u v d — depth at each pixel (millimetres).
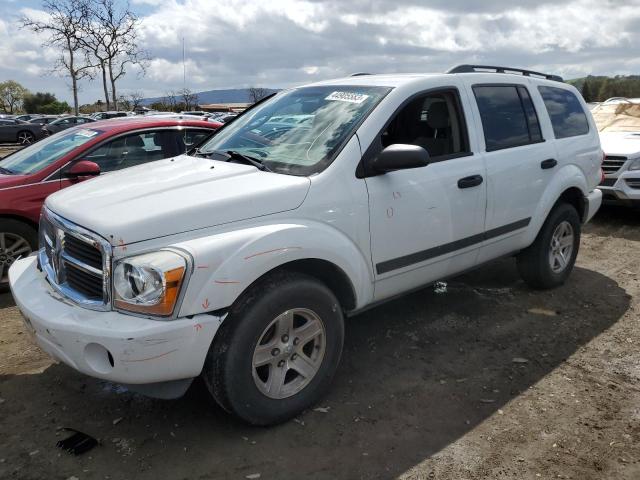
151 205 2840
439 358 3926
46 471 2771
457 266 4113
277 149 3588
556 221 4988
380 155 3340
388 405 3334
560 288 5312
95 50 33125
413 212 3613
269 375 3061
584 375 3691
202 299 2660
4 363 3916
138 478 2721
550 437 3025
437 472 2754
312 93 4102
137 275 2613
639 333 4328
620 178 7793
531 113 4770
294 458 2857
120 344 2557
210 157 3764
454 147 4094
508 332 4344
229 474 2744
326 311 3184
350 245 3283
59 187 5395
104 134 5730
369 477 2723
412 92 3766
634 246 6910
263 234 2867
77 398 3441
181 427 3123
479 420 3189
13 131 29297
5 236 5258
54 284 3076
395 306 4848
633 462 2816
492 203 4207
